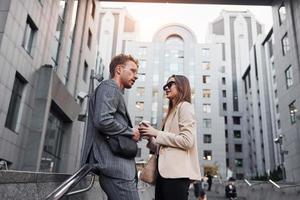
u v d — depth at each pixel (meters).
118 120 2.22
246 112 70.56
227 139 69.94
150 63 64.31
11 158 13.96
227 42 80.50
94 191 4.19
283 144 25.91
